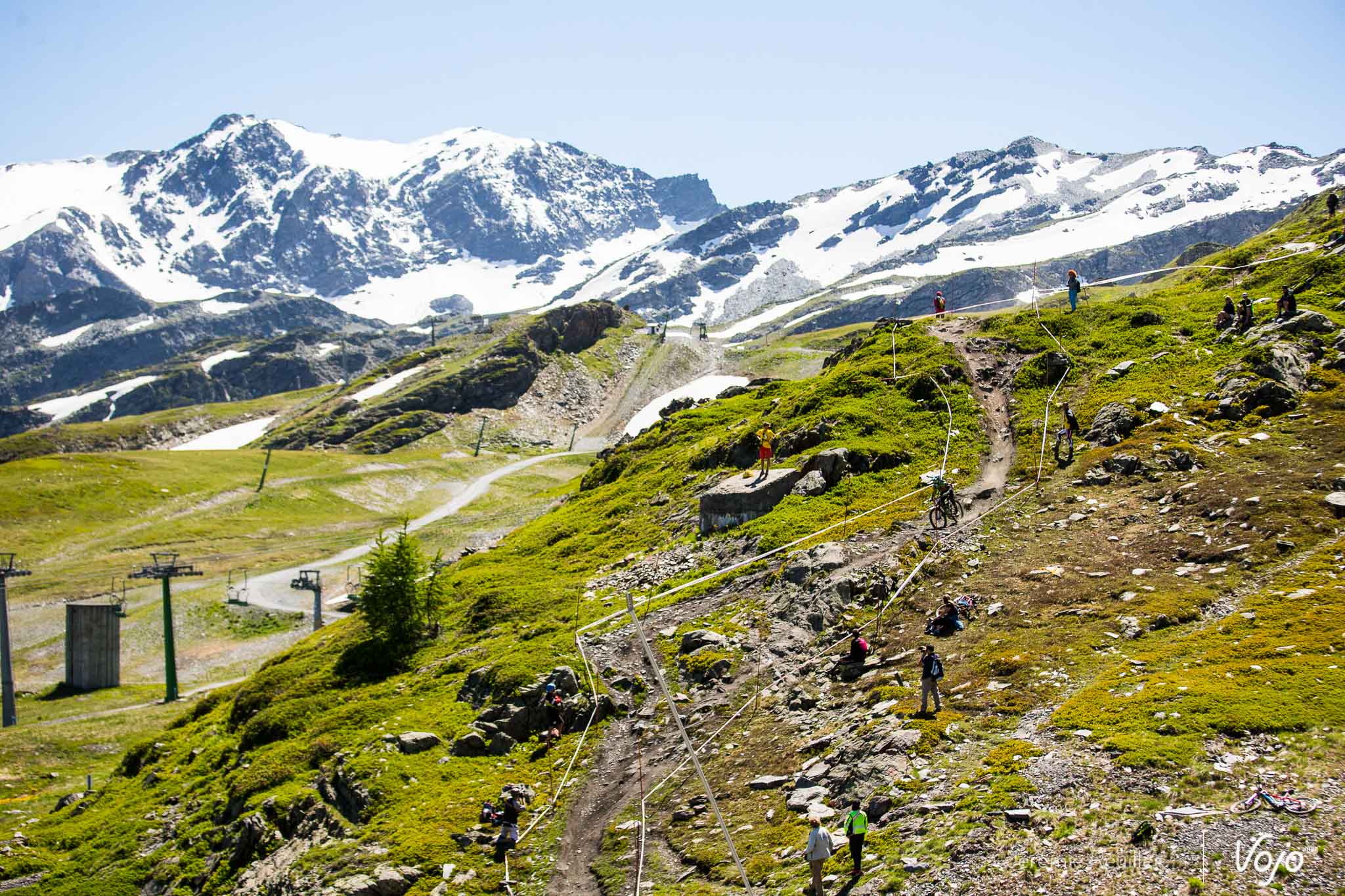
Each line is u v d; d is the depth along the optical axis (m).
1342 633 36.25
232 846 52.12
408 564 73.50
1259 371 64.50
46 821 71.88
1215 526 49.50
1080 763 32.12
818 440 77.50
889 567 54.47
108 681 125.81
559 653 59.66
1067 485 59.72
